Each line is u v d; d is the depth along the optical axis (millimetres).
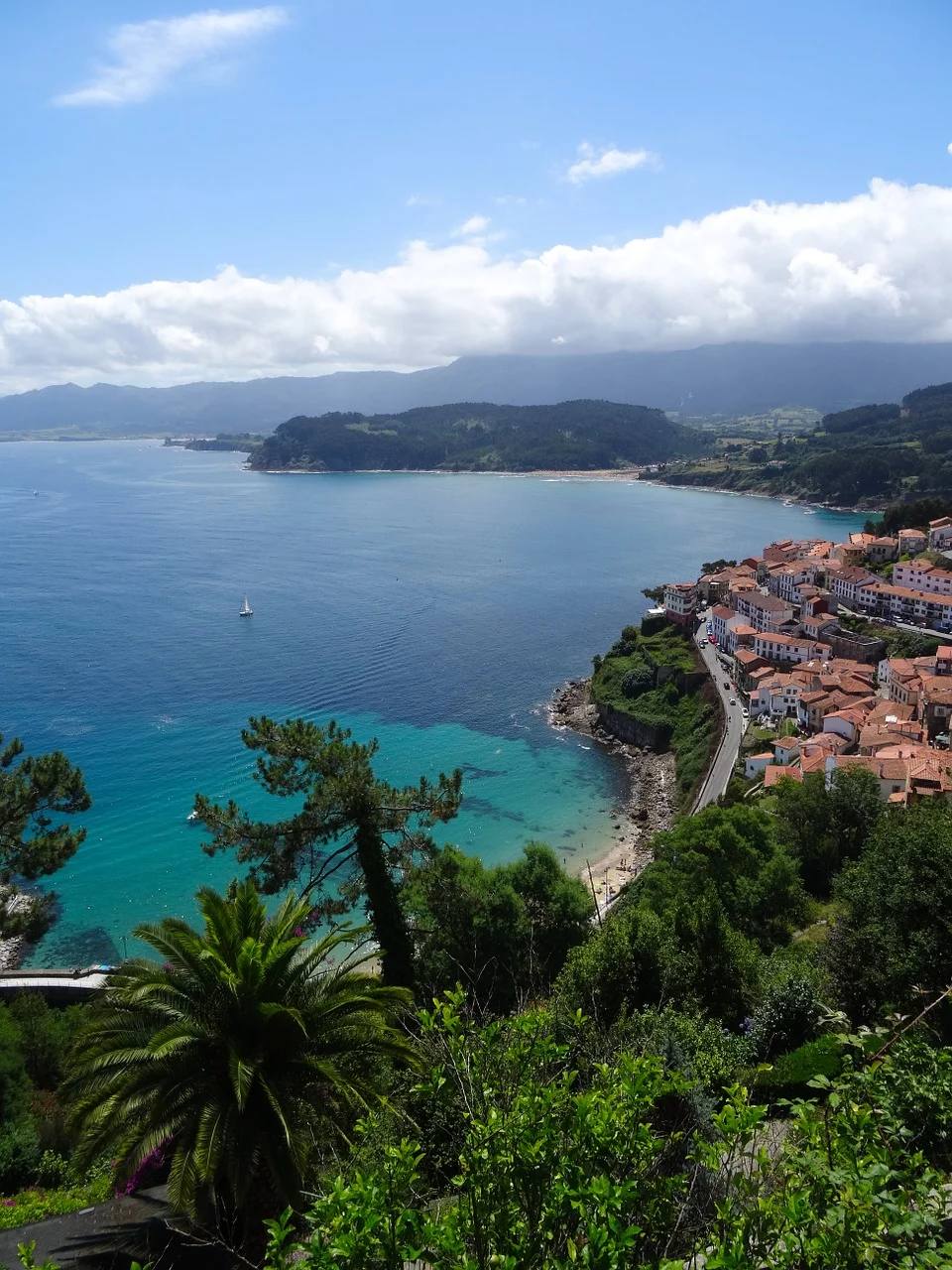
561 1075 13969
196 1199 20812
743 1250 9602
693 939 35219
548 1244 10531
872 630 155500
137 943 75000
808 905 56969
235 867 86062
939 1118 12586
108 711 126000
